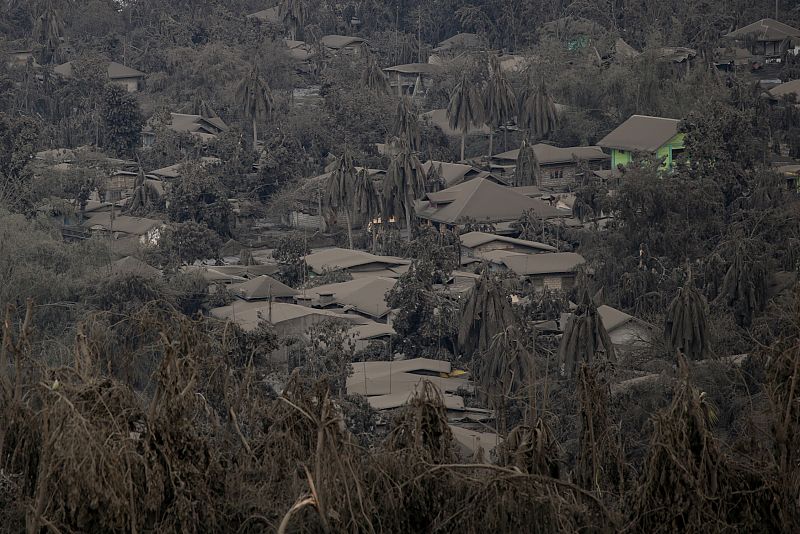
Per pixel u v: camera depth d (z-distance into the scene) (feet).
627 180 321.73
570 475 85.97
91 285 256.93
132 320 84.99
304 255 357.41
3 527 72.74
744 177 356.18
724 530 69.82
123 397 74.59
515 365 188.24
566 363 213.46
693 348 222.89
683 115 490.49
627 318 264.52
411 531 73.46
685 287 226.17
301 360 212.02
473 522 71.67
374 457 75.05
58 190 408.26
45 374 77.41
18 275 252.21
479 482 72.79
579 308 215.51
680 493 70.18
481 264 318.65
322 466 71.77
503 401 102.53
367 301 294.05
